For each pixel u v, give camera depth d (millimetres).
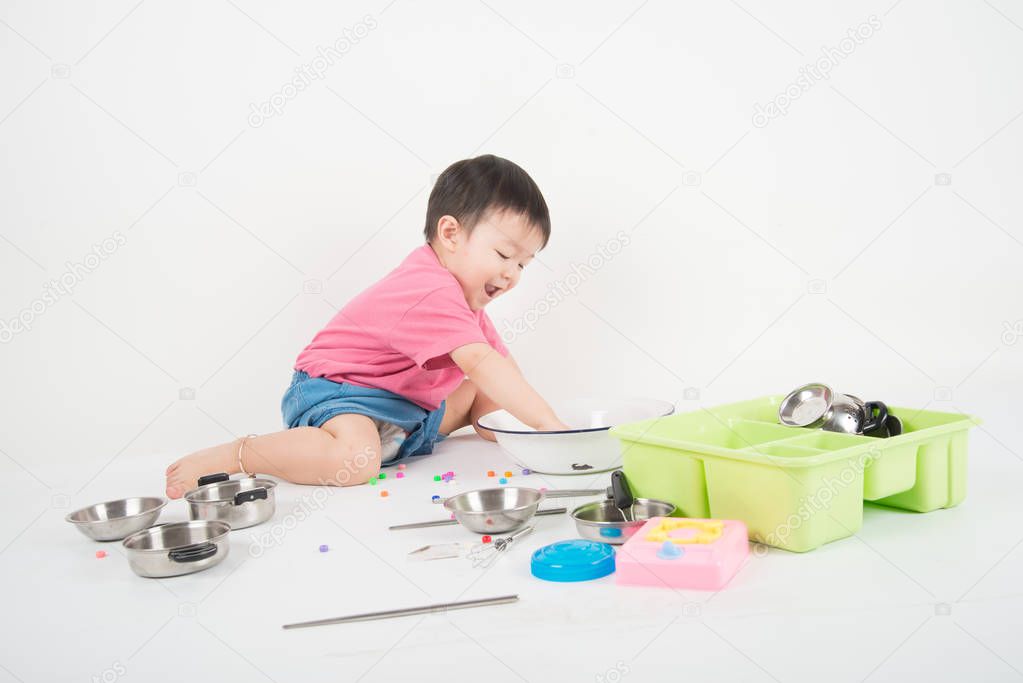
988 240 2666
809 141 2602
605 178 2561
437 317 1726
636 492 1308
